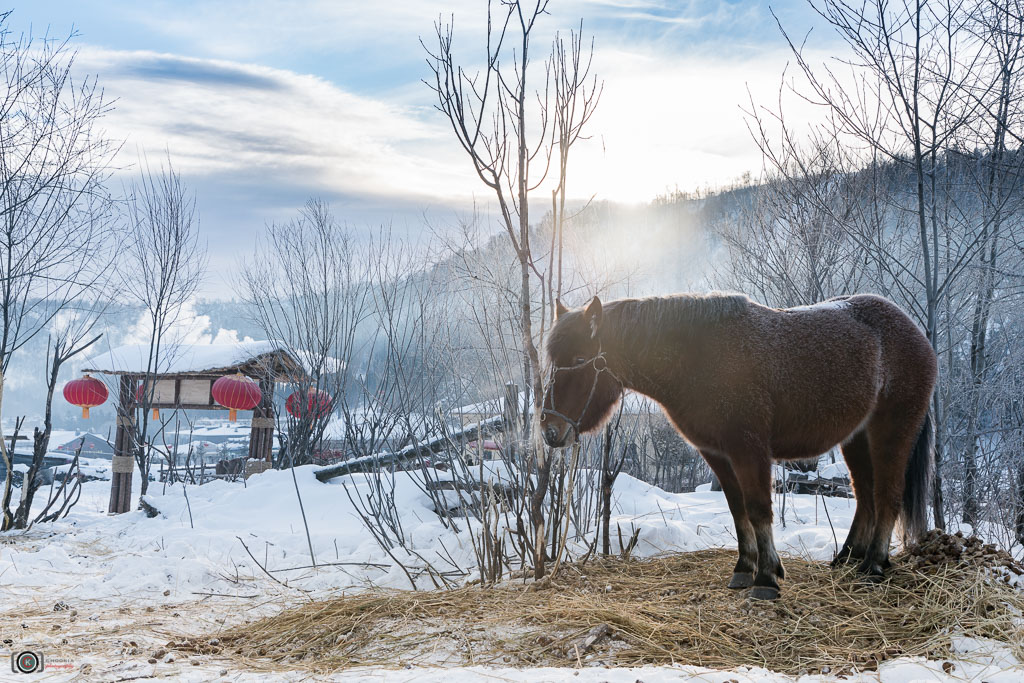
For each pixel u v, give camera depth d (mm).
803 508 8383
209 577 6312
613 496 8305
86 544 8102
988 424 7621
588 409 4711
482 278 6906
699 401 4547
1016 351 7586
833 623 4035
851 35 6273
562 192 5391
